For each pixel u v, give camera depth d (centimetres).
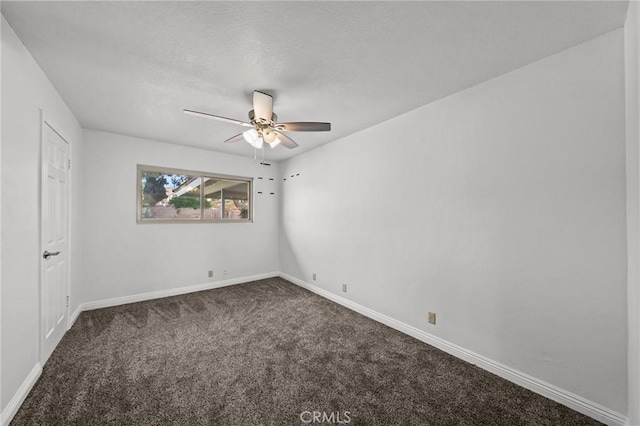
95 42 157
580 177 156
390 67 184
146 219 360
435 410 157
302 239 419
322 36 152
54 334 219
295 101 236
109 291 328
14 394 149
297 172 431
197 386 177
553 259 166
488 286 197
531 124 176
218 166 417
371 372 194
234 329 265
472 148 207
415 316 250
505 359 188
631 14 129
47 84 196
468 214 209
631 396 136
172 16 136
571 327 159
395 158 270
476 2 126
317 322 284
